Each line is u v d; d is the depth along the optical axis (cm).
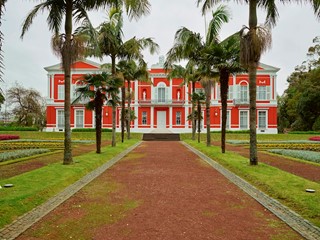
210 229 464
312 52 4203
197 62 1656
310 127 4069
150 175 923
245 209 572
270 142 2441
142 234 441
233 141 2631
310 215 529
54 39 1062
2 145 1989
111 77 1545
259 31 1038
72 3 1098
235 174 952
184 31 1552
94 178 873
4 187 682
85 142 2395
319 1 987
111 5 1174
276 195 664
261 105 3881
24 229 460
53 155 1434
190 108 3975
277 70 3875
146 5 1007
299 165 1150
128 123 2945
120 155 1508
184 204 600
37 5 1134
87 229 462
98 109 1477
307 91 3925
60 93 3947
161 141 2947
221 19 1591
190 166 1127
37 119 4544
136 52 1925
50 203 600
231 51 1435
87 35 1124
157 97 4012
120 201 620
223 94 1523
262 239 429
